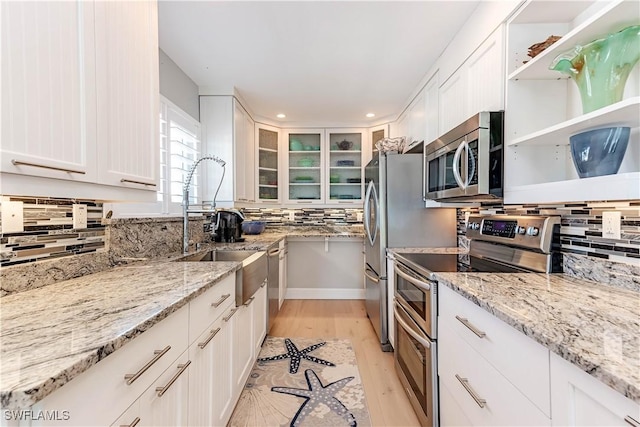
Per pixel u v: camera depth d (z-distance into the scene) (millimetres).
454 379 1300
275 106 3461
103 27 1074
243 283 1714
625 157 1162
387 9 1789
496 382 981
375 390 1955
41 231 1155
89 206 1394
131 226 1702
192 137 2736
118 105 1157
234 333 1628
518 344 873
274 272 3012
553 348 705
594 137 1093
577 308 928
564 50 1181
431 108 2488
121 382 730
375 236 2699
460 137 1681
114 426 706
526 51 1442
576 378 680
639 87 1099
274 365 2260
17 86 776
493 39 1562
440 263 1807
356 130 4043
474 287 1180
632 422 555
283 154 4035
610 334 738
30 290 1094
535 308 927
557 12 1356
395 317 2127
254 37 2080
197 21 1901
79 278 1292
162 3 1729
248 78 2730
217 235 2900
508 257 1704
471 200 1915
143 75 1326
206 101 2904
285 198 4051
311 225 4289
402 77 2701
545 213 1571
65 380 548
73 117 943
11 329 734
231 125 2912
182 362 1043
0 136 739
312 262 4090
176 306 952
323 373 2154
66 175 917
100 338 684
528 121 1448
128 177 1209
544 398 773
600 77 1057
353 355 2426
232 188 2945
